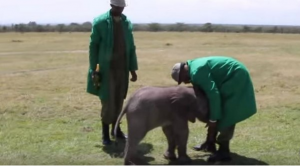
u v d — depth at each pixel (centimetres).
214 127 734
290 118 1139
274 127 1047
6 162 770
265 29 8506
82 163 772
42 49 3647
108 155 827
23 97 1425
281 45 4081
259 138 949
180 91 727
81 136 966
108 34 866
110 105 884
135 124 709
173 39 5144
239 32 7806
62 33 7081
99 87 885
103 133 900
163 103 716
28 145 890
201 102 726
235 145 895
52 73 2095
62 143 907
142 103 709
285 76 1969
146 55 3078
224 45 4106
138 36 5834
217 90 721
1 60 2736
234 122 735
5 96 1446
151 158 803
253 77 1958
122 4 859
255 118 1132
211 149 851
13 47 3853
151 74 2084
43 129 1027
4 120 1113
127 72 906
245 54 3133
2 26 8650
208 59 740
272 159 803
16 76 1972
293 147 884
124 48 888
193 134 975
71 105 1283
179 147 743
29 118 1137
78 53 3262
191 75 732
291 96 1486
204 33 7144
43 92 1550
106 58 870
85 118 1140
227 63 735
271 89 1642
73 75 2025
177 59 2822
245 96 733
